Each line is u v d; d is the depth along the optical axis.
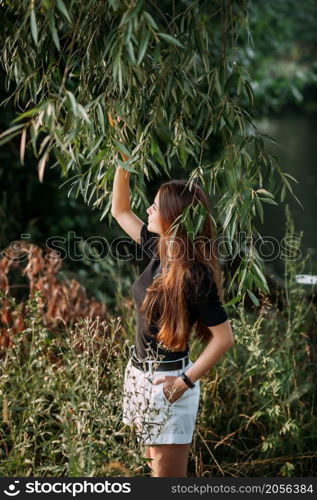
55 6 2.29
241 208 2.47
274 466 3.47
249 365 3.80
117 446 2.55
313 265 7.39
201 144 2.65
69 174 6.08
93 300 4.36
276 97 9.14
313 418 3.65
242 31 7.34
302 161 15.85
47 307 4.03
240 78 2.53
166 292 2.59
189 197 2.65
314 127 22.78
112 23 2.39
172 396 2.62
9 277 4.98
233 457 3.60
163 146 3.04
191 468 3.56
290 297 4.04
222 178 2.53
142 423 2.52
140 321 2.71
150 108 2.51
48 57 2.73
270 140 2.54
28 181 6.19
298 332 3.83
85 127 2.57
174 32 2.49
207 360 2.61
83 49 2.73
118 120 2.60
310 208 11.33
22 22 2.43
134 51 2.24
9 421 2.85
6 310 3.73
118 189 2.95
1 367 2.94
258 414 3.39
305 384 3.65
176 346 2.62
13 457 2.72
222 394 3.82
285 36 9.74
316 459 3.56
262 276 2.54
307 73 11.10
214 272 2.66
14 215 6.15
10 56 2.79
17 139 5.83
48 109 2.00
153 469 2.72
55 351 3.71
